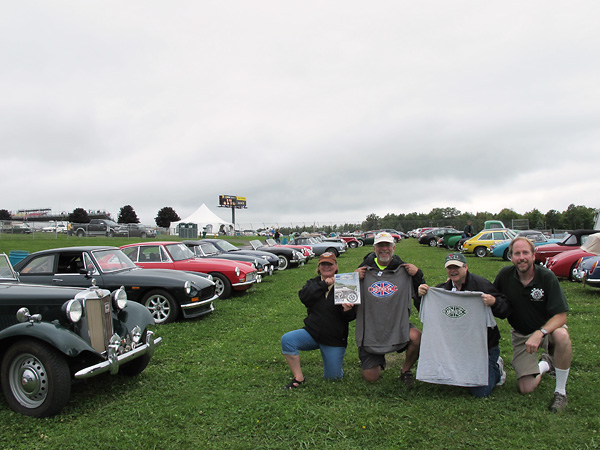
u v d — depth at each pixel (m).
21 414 3.76
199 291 7.61
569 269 11.21
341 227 66.00
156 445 3.13
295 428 3.35
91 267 7.12
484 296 3.88
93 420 3.59
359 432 3.24
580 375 4.44
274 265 15.06
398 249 30.14
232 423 3.46
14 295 4.37
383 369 4.66
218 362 5.20
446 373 3.94
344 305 4.15
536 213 78.94
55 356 3.69
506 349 5.54
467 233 25.83
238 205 72.25
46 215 93.19
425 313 4.09
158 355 5.54
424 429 3.28
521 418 3.46
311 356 5.37
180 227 43.59
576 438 3.11
